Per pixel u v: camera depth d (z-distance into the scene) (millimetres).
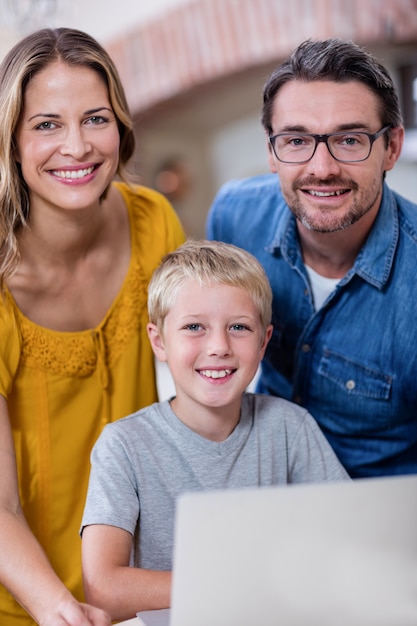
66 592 1019
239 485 1204
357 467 1469
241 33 4473
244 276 1190
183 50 4723
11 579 1068
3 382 1289
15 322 1306
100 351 1384
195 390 1176
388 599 770
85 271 1370
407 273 1322
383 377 1371
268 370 1547
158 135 6348
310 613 757
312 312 1418
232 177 6539
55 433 1367
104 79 1229
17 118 1201
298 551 732
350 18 4109
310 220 1262
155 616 971
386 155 1297
